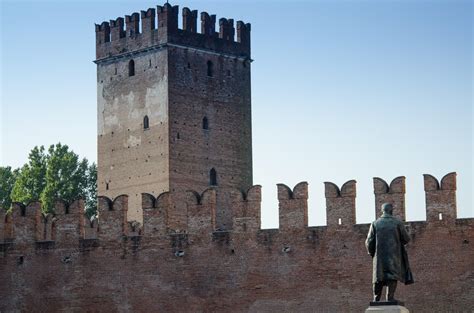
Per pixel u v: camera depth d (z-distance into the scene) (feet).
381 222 199.11
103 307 310.24
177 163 450.71
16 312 317.42
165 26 452.76
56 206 315.58
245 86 475.31
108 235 311.06
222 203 462.60
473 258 280.72
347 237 290.15
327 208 292.40
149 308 306.35
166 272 305.53
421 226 284.41
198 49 460.55
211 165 460.55
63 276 313.94
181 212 388.98
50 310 314.55
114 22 468.75
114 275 309.83
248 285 298.15
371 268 287.69
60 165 535.60
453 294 281.33
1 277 319.06
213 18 467.52
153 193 453.17
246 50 476.13
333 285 290.76
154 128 454.40
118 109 466.29
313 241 293.02
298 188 295.07
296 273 294.05
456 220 282.15
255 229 298.35
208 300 301.43
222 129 465.47
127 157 462.60
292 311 293.84
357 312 288.30
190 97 456.86
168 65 451.94
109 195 467.52
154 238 307.17
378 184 289.12
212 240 302.04
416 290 283.38
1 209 327.06
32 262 317.01
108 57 469.16
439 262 282.56
